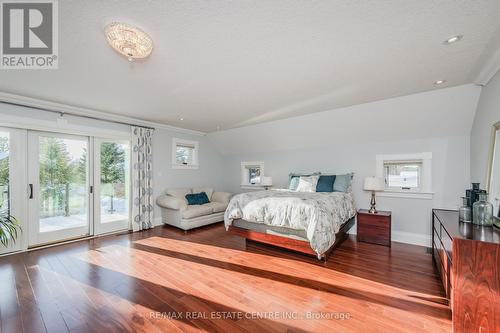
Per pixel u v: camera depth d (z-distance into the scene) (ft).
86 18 4.97
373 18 5.03
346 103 11.21
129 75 7.95
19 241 10.47
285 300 6.56
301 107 11.91
